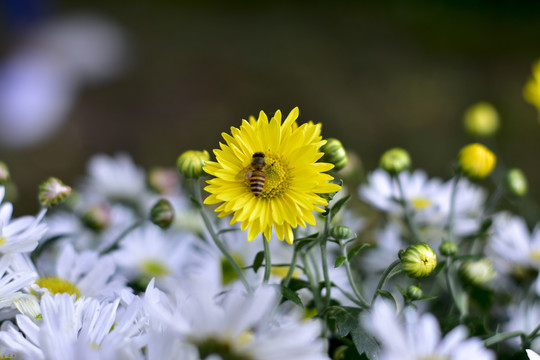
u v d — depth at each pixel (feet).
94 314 1.20
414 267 1.29
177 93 5.82
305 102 5.70
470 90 5.77
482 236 1.48
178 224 1.70
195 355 1.09
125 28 6.62
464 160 1.47
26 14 6.13
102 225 1.63
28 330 1.18
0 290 1.25
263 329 1.18
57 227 1.69
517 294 1.57
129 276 1.55
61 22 6.31
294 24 6.95
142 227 1.66
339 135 5.21
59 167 4.84
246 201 1.27
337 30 6.82
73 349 1.11
